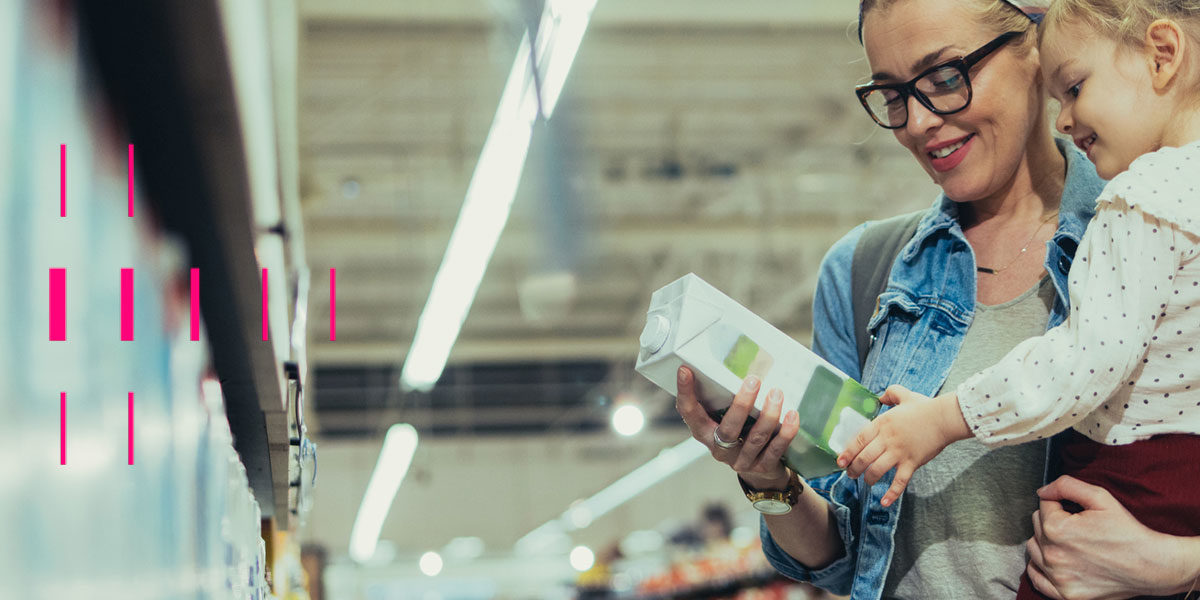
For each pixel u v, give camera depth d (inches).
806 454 55.9
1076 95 51.9
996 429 49.4
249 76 33.4
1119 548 47.7
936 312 60.6
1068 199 57.8
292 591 124.9
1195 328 47.0
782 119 438.3
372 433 837.8
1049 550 50.2
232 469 45.6
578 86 401.1
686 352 54.1
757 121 440.1
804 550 63.6
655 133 446.0
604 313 655.8
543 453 879.7
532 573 917.8
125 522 23.4
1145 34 48.9
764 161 475.5
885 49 57.4
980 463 57.5
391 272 575.8
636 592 490.3
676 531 670.5
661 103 419.8
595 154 456.4
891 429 51.6
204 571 34.9
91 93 23.7
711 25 359.9
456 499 869.2
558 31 156.8
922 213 66.3
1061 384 47.3
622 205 511.2
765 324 55.7
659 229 510.3
